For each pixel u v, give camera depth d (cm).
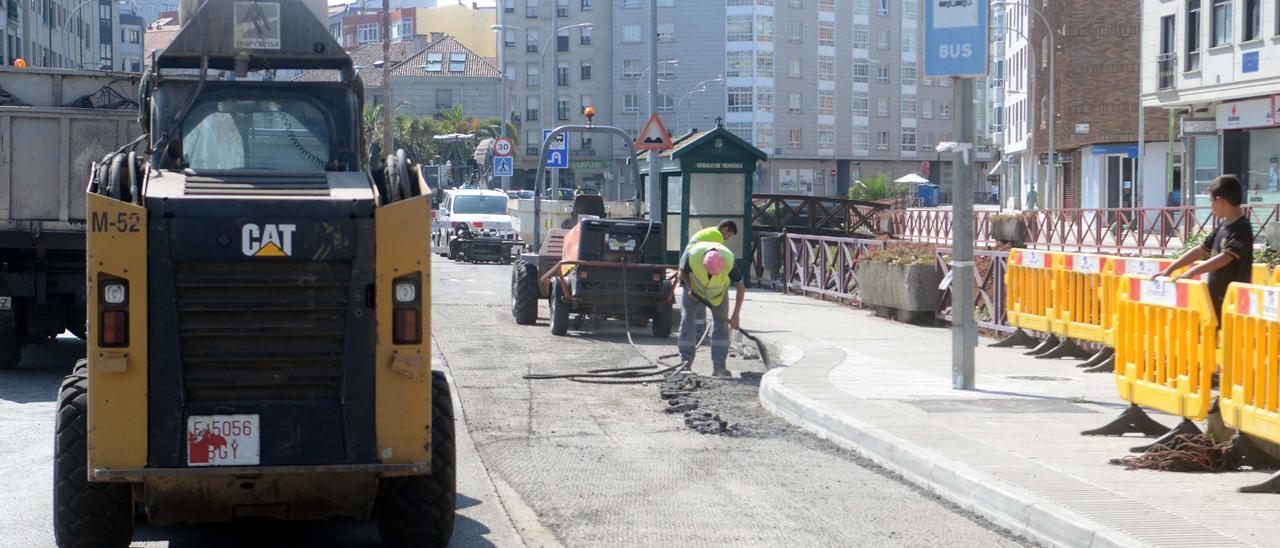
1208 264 956
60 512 655
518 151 10381
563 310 1852
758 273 2858
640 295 1834
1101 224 3631
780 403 1205
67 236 1433
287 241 620
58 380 1420
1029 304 1595
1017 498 766
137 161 663
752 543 733
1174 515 728
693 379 1391
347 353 629
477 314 2169
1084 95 6059
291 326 626
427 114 10531
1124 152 5981
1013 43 8275
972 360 1240
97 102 1527
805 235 2619
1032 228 4031
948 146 1261
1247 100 3950
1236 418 864
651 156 2402
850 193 8000
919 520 791
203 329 618
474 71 10606
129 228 609
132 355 612
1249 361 850
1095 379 1323
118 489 657
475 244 4022
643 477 921
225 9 781
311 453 627
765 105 9856
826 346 1628
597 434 1104
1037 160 7306
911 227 4750
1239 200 970
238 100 766
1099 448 937
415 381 636
